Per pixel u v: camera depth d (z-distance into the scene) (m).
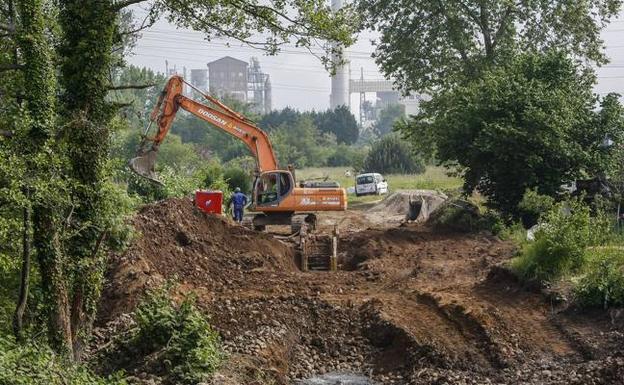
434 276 25.16
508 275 22.47
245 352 17.75
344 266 29.22
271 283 23.55
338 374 18.45
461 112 34.66
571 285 21.09
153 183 31.05
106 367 16.22
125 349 16.61
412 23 47.31
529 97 33.22
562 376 16.73
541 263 22.02
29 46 15.03
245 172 49.91
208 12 18.22
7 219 14.75
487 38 46.56
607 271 20.23
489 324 19.23
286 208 32.97
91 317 16.94
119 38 17.69
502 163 33.25
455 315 19.98
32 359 13.28
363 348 19.59
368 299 21.80
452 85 46.09
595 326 19.28
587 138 34.16
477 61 46.09
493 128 32.91
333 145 120.25
